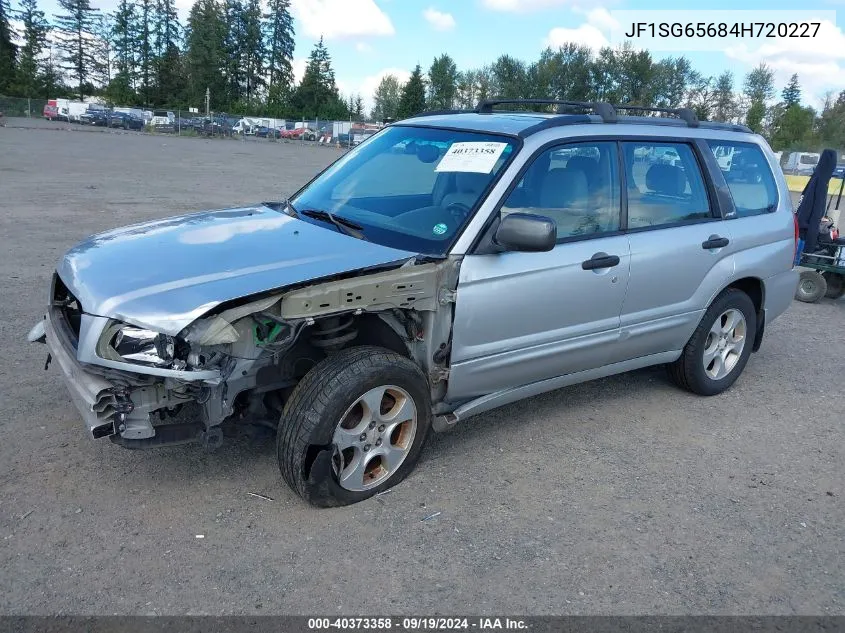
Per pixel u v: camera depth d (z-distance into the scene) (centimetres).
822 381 593
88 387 302
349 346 383
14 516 331
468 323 377
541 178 409
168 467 382
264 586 296
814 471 430
